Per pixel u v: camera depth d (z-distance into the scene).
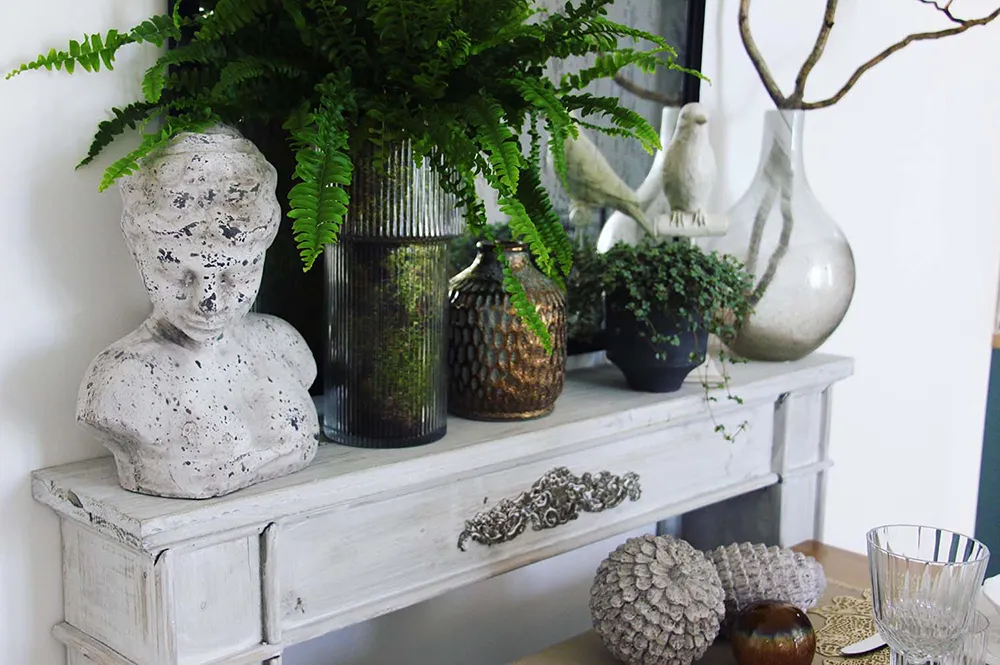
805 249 1.33
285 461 0.86
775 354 1.38
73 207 0.86
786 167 1.35
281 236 1.00
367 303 0.93
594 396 1.19
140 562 0.79
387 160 0.88
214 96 0.79
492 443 0.98
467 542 1.00
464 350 1.04
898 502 2.10
